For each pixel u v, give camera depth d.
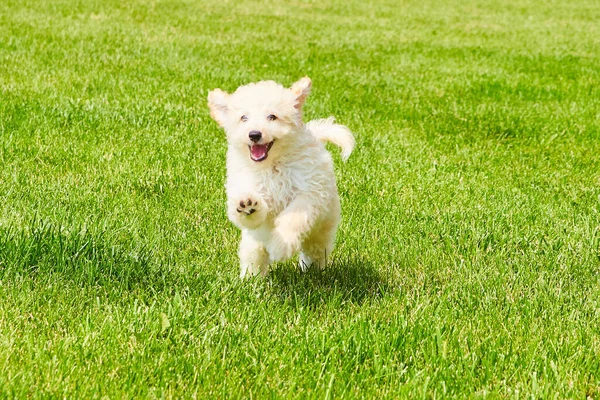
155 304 4.12
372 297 4.55
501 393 3.46
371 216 5.91
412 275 4.98
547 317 4.21
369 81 11.70
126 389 3.28
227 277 4.61
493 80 12.05
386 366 3.57
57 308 4.03
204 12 19.62
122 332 3.75
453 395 3.38
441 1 26.58
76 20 16.02
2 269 4.37
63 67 10.79
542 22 21.84
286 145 4.37
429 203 6.33
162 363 3.50
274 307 4.26
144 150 7.23
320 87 10.95
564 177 7.21
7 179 6.14
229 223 5.65
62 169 6.55
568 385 3.49
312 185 4.35
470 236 5.60
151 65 11.55
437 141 8.41
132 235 5.17
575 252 5.34
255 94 4.49
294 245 4.14
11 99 8.58
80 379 3.33
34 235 4.66
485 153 7.98
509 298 4.55
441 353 3.69
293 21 19.30
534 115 9.81
